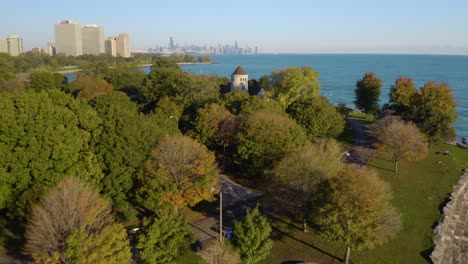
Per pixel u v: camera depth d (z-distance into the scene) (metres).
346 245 38.16
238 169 63.41
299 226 45.09
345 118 99.00
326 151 50.06
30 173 39.12
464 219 52.28
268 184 51.12
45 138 39.75
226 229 43.31
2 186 37.44
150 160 43.72
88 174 41.38
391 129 67.56
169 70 95.62
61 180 35.53
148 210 47.03
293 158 44.50
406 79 103.94
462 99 175.50
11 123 38.88
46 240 28.67
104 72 149.75
